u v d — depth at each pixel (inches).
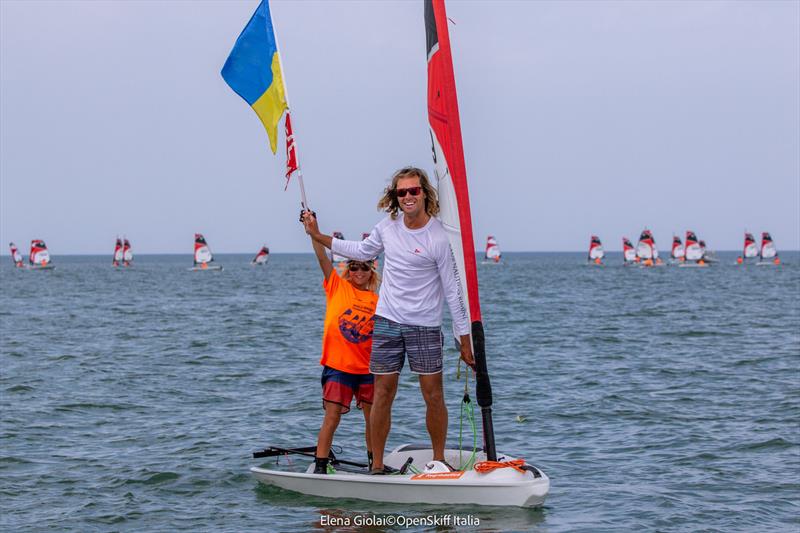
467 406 539.2
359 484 527.5
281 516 499.8
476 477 510.6
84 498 551.5
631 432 764.0
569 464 647.8
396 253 511.2
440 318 521.3
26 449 697.0
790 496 555.5
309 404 913.5
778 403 898.7
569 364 1262.3
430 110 512.7
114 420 829.8
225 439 732.7
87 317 2342.5
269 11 548.7
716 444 709.3
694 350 1435.8
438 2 504.4
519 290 4037.9
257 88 551.8
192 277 6722.4
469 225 507.5
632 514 510.9
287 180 545.6
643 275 6456.7
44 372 1179.3
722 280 5295.3
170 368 1232.2
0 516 512.4
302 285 4958.2
